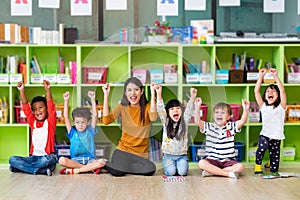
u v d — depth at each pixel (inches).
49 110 166.4
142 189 138.4
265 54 185.2
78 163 162.2
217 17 182.5
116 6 180.9
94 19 181.0
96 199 126.9
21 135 182.5
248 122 175.6
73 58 181.5
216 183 146.8
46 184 144.9
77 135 161.5
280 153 175.3
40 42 175.5
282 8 183.8
